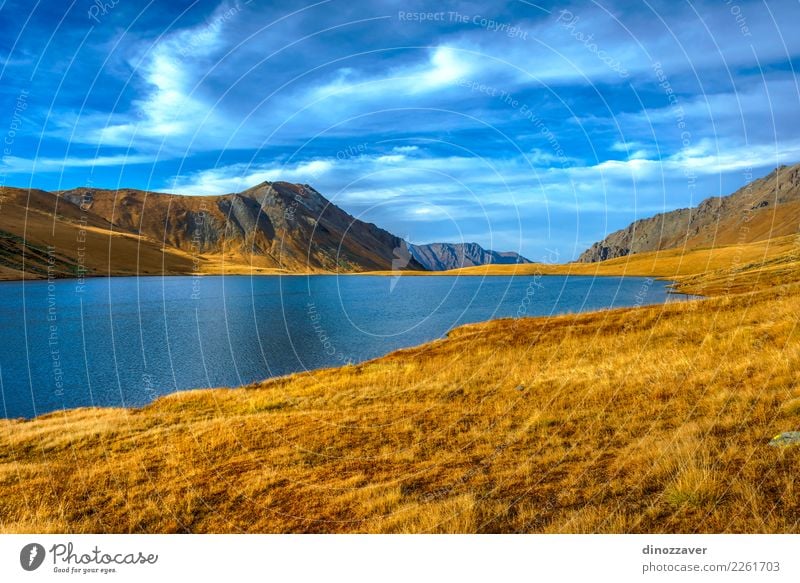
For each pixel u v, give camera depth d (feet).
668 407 39.50
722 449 28.19
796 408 31.17
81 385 105.40
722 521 22.06
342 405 60.34
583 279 434.71
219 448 46.09
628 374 52.65
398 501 31.50
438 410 52.65
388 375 76.13
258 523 30.86
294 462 41.29
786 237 490.08
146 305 265.13
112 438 52.95
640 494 26.21
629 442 34.17
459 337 108.17
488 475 33.53
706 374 45.62
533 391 54.29
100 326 190.29
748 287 158.81
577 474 30.55
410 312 225.56
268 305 269.85
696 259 481.46
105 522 32.81
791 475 23.41
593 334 83.56
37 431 57.47
